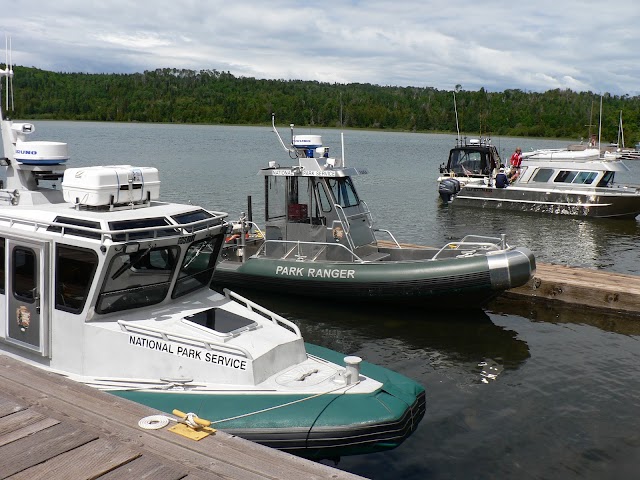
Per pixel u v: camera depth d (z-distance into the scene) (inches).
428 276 458.9
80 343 251.3
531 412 324.2
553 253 779.4
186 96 5689.0
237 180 1387.8
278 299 511.2
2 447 170.1
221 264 525.7
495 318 487.8
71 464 163.0
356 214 519.5
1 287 267.3
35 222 256.1
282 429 225.9
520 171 1126.4
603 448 287.4
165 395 236.7
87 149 2223.2
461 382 362.9
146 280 261.9
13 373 219.1
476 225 965.2
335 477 162.1
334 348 415.8
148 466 163.9
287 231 516.7
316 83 6643.7
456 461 274.1
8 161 300.0
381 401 240.2
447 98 5196.9
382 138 4082.2
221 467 165.0
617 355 411.8
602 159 1130.0
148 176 281.3
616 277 545.6
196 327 256.1
